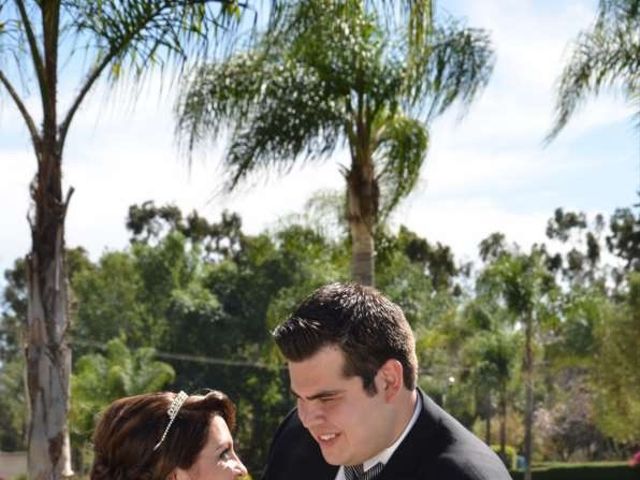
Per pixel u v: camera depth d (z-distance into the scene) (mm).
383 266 13141
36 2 5672
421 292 27812
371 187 10492
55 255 5637
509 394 36344
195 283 35938
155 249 36812
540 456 40344
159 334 34969
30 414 5594
